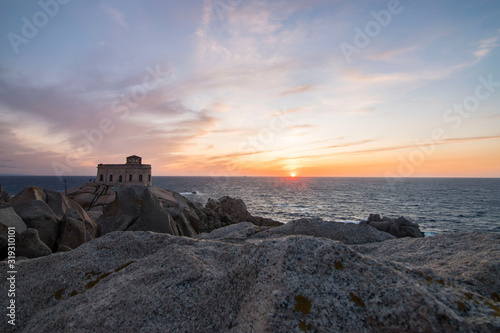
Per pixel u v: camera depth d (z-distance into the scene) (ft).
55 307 14.90
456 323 8.56
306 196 397.39
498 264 14.16
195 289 13.70
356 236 29.25
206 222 139.23
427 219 200.64
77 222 49.47
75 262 19.38
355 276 11.30
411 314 9.14
